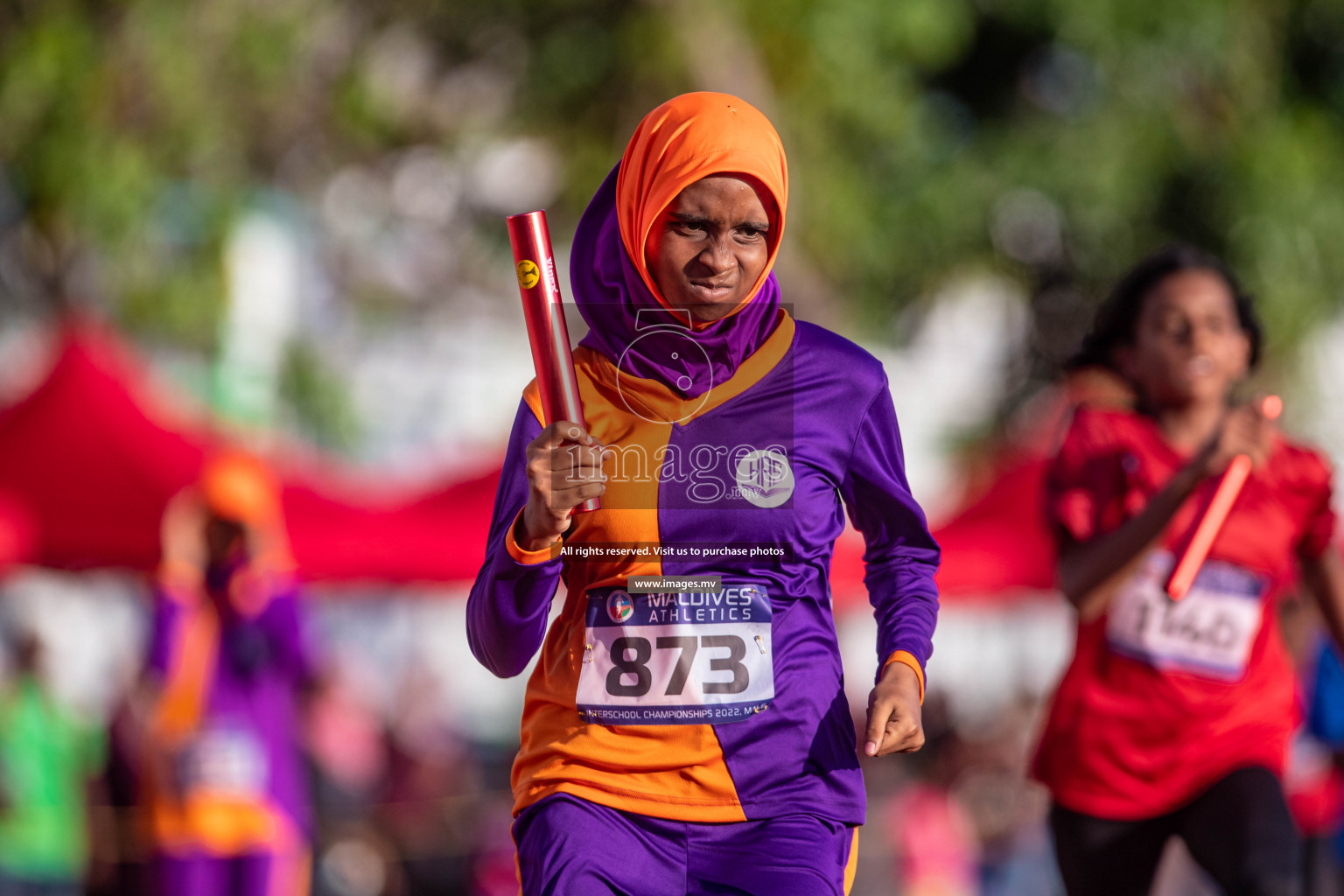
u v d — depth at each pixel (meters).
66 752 33.88
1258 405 14.00
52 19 36.25
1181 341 15.59
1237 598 15.20
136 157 37.09
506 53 44.38
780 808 9.88
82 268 39.34
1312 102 47.12
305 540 35.66
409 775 37.97
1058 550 15.72
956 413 51.00
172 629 26.33
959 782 40.28
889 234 43.66
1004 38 46.19
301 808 27.03
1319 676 22.56
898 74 42.12
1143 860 15.34
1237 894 14.23
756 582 10.03
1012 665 63.91
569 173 43.25
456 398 62.28
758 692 9.88
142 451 34.03
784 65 40.06
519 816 10.17
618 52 40.34
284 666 26.72
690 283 9.91
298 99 43.12
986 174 44.44
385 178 49.06
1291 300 43.16
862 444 10.42
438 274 56.16
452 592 37.19
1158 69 44.34
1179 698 15.01
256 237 52.88
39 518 33.66
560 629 10.26
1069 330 47.59
